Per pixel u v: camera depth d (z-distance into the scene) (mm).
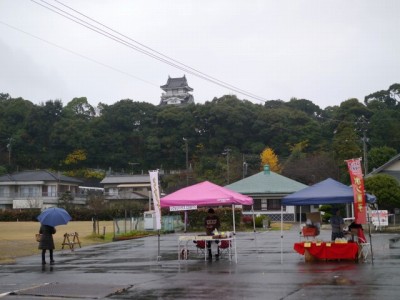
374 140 59906
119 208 58938
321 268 13359
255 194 49312
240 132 74688
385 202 33781
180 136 79188
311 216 18344
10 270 15000
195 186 16828
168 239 28703
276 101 80750
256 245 22047
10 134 83812
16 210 60312
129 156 82500
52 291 10586
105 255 19688
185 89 121375
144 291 10398
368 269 12906
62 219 16781
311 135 71250
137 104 86500
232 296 9477
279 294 9539
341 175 58188
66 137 82812
